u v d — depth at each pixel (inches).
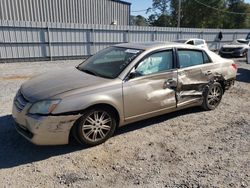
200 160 148.5
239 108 245.6
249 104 260.2
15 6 730.2
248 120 213.6
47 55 657.6
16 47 608.1
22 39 611.5
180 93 199.0
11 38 596.7
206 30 1025.5
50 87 155.6
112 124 166.9
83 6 877.2
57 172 134.3
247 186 124.5
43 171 135.1
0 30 579.2
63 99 144.8
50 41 652.7
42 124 141.2
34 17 771.4
